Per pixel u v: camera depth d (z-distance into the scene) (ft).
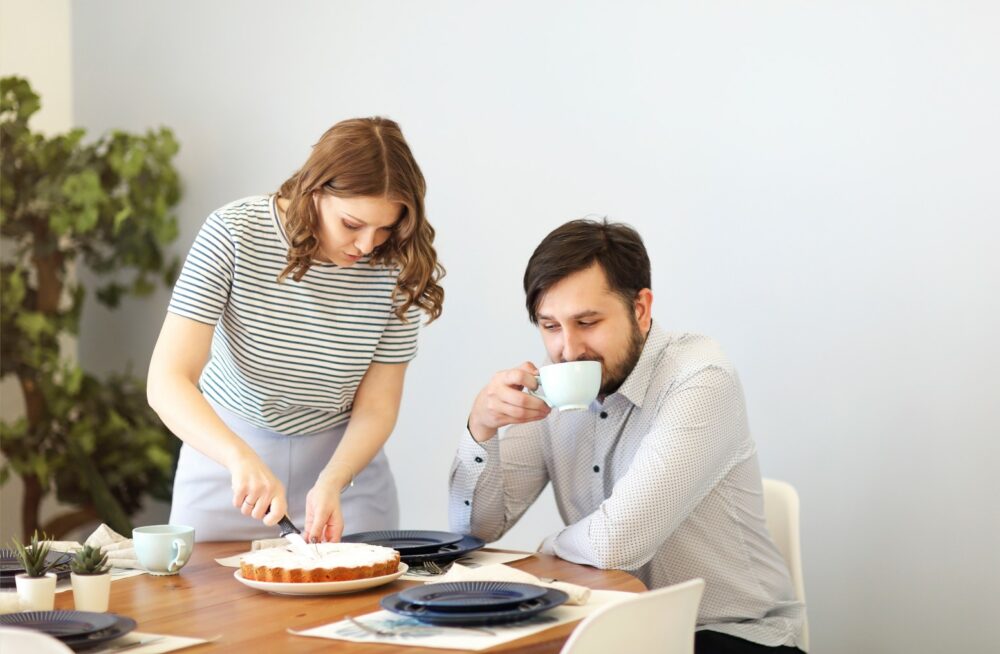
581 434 6.31
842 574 8.18
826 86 8.23
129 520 11.66
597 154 9.30
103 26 12.50
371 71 10.60
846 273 8.15
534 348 9.59
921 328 7.86
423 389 10.23
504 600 4.03
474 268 9.96
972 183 7.64
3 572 4.86
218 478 6.68
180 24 11.93
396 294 6.17
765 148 8.50
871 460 8.05
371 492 7.02
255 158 11.42
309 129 11.03
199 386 6.98
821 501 8.27
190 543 5.26
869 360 8.05
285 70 11.18
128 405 11.60
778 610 6.03
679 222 8.90
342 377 6.41
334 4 10.83
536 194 9.62
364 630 3.97
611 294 5.72
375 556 4.90
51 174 11.08
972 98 7.64
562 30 9.47
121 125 12.37
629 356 5.84
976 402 7.65
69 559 5.17
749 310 8.59
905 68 7.89
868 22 8.04
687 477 5.48
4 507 11.98
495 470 6.20
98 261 11.74
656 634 3.88
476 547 5.62
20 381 11.21
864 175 8.07
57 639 3.57
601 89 9.27
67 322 11.44
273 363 6.26
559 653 3.88
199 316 5.88
